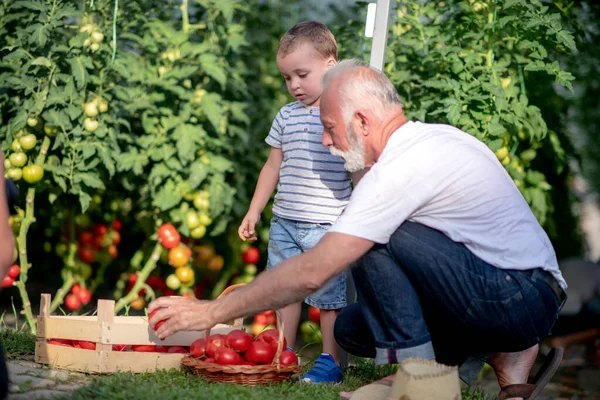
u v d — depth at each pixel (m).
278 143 3.56
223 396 2.57
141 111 4.62
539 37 4.23
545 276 2.57
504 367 2.78
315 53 3.34
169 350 3.12
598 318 4.36
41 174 4.16
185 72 4.49
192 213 4.53
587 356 4.42
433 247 2.46
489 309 2.51
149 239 4.93
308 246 3.36
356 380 3.17
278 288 2.41
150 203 4.78
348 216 2.39
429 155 2.45
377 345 2.57
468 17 4.30
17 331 3.76
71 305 4.77
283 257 3.42
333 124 2.58
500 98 4.02
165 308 2.62
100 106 4.23
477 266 2.48
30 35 4.17
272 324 4.84
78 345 3.14
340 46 4.77
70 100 4.18
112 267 5.87
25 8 4.42
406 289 2.52
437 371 2.31
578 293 4.38
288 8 5.35
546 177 5.01
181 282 4.59
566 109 4.89
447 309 2.56
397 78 4.34
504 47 4.48
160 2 4.85
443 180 2.44
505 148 4.30
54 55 4.23
